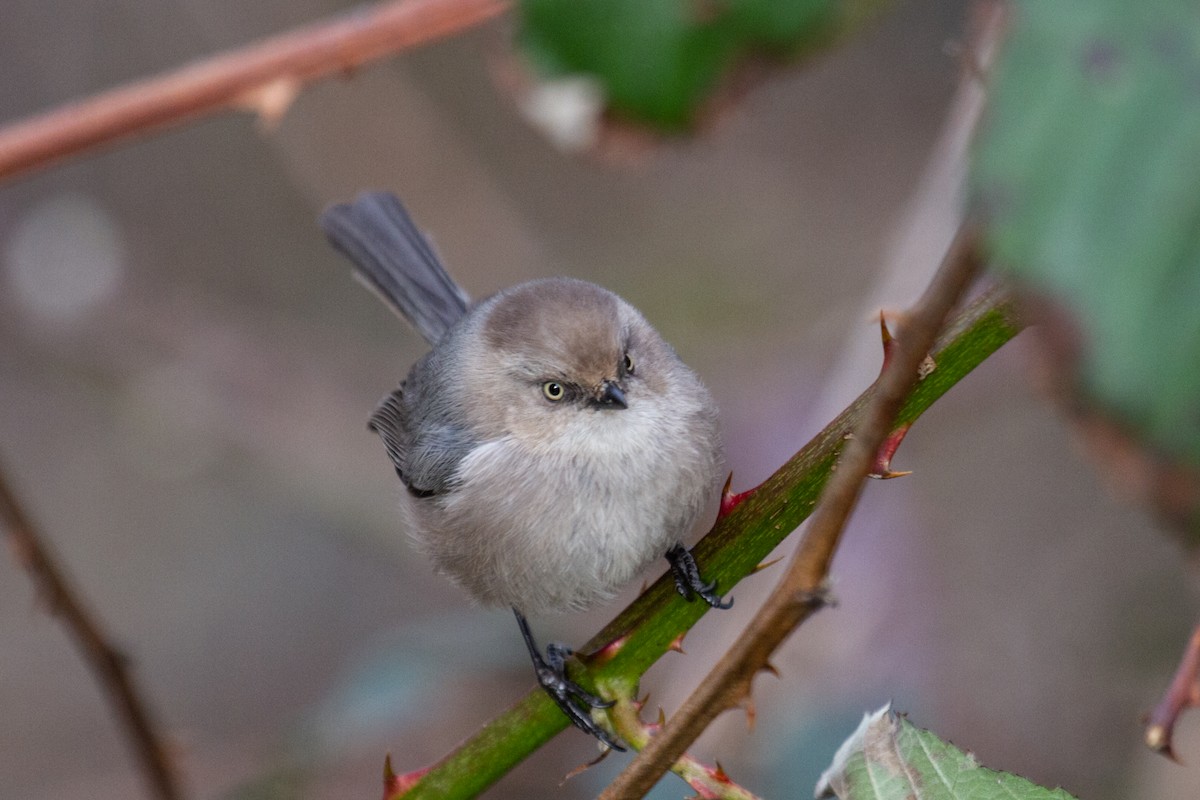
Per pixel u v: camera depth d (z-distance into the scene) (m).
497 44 5.19
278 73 5.20
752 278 14.91
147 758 6.95
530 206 15.81
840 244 15.10
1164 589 10.69
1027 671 10.44
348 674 11.05
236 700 13.96
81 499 14.97
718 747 8.61
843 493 3.20
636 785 3.85
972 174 2.05
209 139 16.28
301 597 14.53
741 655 3.62
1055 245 1.98
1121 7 2.04
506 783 9.50
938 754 4.50
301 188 15.30
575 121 3.75
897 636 10.22
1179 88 1.99
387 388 14.76
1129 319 1.94
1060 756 10.09
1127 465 1.94
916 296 8.74
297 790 8.75
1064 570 11.00
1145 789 9.30
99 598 14.55
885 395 3.00
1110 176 1.99
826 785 4.63
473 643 9.16
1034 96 2.04
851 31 3.38
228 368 14.37
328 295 15.77
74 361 14.45
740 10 3.39
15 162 5.23
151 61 15.93
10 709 13.90
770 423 11.72
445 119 15.91
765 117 15.99
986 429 11.78
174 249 15.95
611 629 5.35
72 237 14.73
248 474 14.95
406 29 5.16
